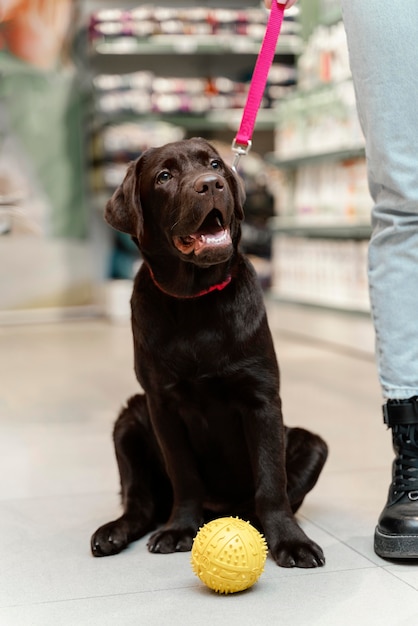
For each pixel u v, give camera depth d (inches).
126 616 55.8
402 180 66.2
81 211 248.5
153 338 68.2
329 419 120.1
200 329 66.8
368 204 175.9
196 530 69.9
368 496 82.9
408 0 64.8
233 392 68.0
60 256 248.2
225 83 243.4
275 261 224.2
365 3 65.8
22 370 167.8
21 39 240.8
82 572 64.7
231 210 66.6
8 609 57.9
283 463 68.2
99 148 241.6
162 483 78.4
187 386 68.2
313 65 197.3
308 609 55.8
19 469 97.7
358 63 67.3
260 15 239.8
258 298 68.8
